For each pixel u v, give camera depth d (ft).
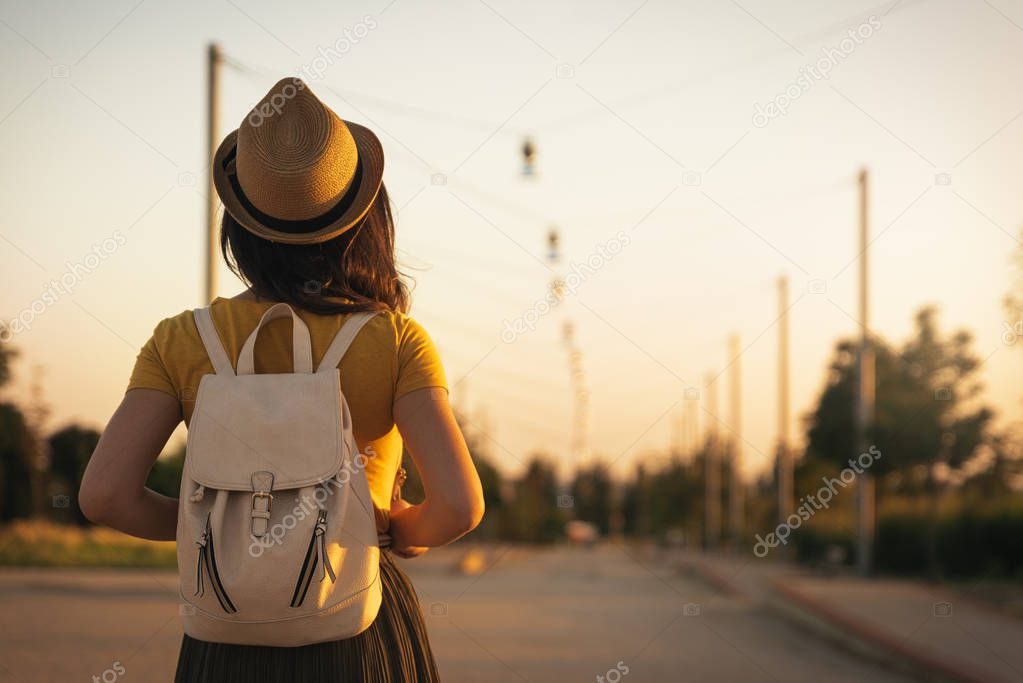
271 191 10.79
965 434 134.10
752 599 121.19
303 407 10.25
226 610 9.91
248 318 11.02
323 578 9.94
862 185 147.02
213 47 72.43
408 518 11.07
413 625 11.36
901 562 155.74
